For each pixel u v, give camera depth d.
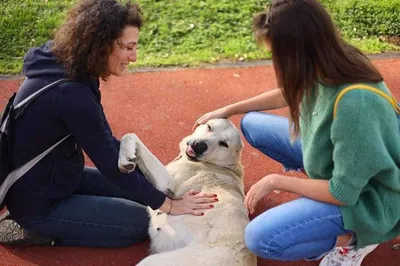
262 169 4.04
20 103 2.72
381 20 5.82
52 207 3.11
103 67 2.68
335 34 2.34
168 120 4.51
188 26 5.80
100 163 2.84
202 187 3.34
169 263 2.86
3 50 5.39
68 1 6.09
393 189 2.56
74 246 3.35
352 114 2.31
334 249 2.89
